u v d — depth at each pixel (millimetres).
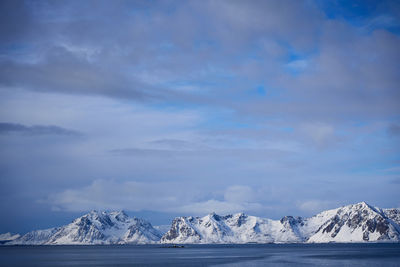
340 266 198625
